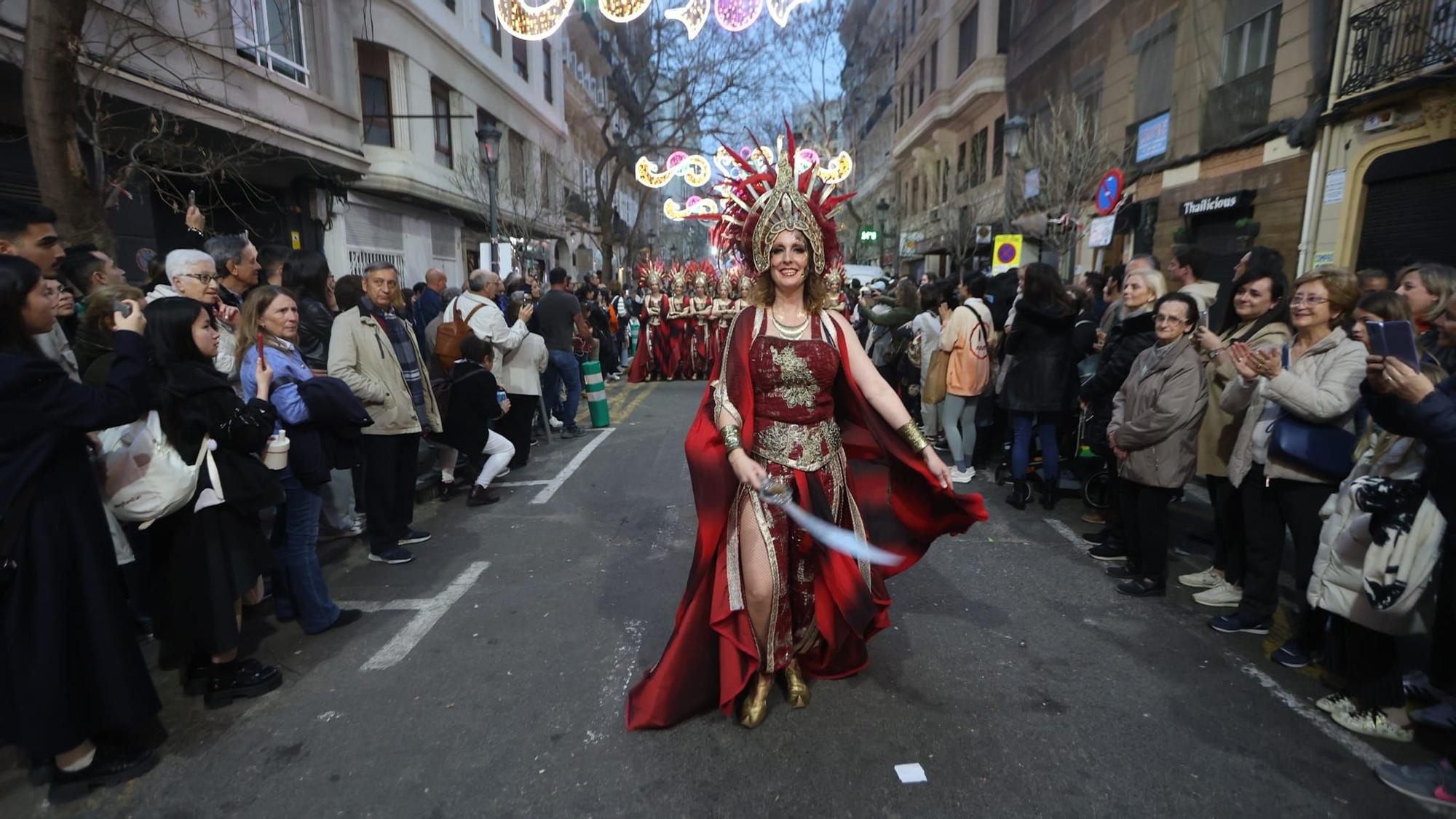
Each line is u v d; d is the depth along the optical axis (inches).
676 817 85.6
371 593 152.0
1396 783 89.0
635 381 503.8
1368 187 331.6
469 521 200.4
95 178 251.1
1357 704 103.4
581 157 1211.2
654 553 174.4
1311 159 360.8
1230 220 427.2
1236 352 119.0
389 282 179.8
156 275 159.2
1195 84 455.2
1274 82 389.4
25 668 83.0
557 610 143.1
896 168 1235.2
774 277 99.5
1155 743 98.7
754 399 102.1
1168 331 136.9
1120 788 89.7
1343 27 339.0
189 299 103.4
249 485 106.8
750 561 101.1
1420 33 293.0
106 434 100.6
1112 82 553.3
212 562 105.9
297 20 455.8
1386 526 93.7
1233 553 143.0
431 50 625.6
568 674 118.7
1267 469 120.8
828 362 99.5
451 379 207.8
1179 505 213.2
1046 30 661.9
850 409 107.1
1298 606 143.3
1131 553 154.1
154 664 124.2
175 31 329.1
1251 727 102.5
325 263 177.2
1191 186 460.1
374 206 594.9
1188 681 115.0
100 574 89.8
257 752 98.9
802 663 115.5
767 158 108.2
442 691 114.0
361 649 127.9
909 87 1130.7
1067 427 218.7
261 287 124.0
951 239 818.2
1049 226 493.0
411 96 594.2
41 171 162.6
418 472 215.6
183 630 106.1
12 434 79.3
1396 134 315.0
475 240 804.6
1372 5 325.1
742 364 101.0
